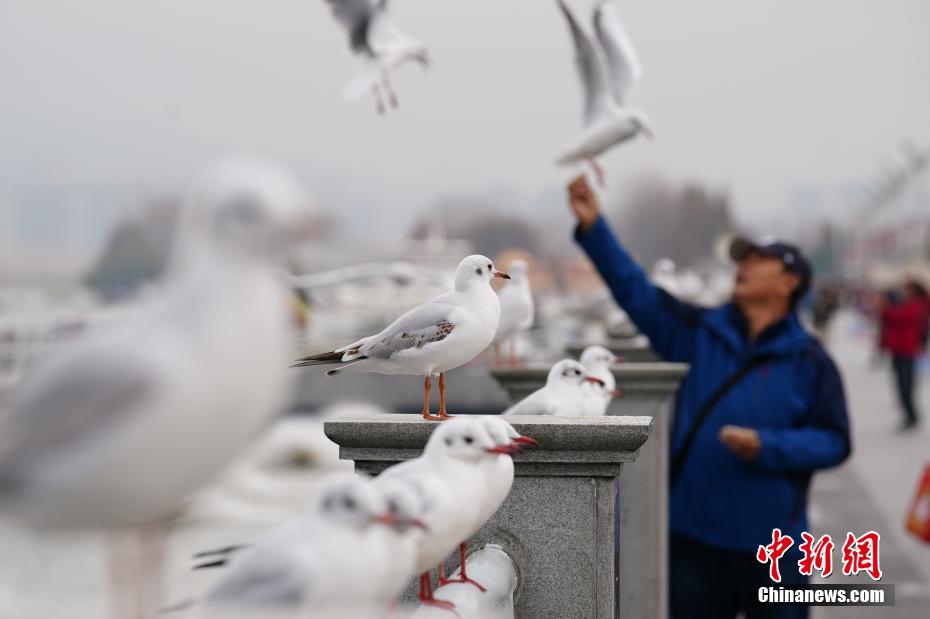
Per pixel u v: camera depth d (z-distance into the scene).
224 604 2.46
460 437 3.39
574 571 4.21
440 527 3.23
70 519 2.01
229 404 1.99
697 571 6.32
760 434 6.01
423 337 4.39
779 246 6.60
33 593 6.39
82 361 1.95
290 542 2.54
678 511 6.36
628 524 6.50
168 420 1.93
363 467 4.30
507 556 4.20
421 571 3.40
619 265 7.07
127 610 2.24
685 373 6.78
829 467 6.18
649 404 6.79
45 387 1.94
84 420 1.92
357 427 4.24
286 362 2.11
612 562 4.20
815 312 38.47
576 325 21.62
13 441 1.95
